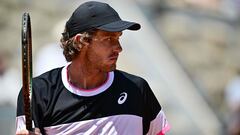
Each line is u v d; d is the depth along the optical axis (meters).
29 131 10.84
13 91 25.55
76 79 11.21
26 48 10.56
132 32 32.00
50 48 22.75
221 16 35.38
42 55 23.20
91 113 11.10
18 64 30.23
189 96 29.80
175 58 31.42
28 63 10.65
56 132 11.16
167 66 30.83
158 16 34.12
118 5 33.09
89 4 11.10
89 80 11.16
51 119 11.13
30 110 10.75
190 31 35.09
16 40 32.53
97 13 10.97
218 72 34.59
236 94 28.30
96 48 11.03
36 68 25.91
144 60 30.94
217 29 35.50
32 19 33.41
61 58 22.56
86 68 11.15
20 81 26.88
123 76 11.41
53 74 11.41
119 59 30.59
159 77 30.34
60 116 11.11
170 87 30.05
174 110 29.20
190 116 29.03
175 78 30.47
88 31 11.00
